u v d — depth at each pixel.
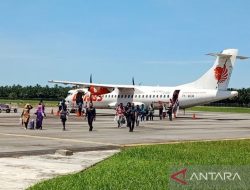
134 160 17.20
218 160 17.28
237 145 23.59
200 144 23.91
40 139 25.84
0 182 12.62
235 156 18.70
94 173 14.04
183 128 38.69
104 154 19.38
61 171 14.59
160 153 19.45
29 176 13.59
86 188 11.83
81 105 61.62
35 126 36.78
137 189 11.79
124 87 63.69
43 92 190.88
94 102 66.50
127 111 34.00
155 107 62.34
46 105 121.44
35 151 19.66
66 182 12.51
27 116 34.78
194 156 18.52
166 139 27.34
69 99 68.25
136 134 31.16
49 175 13.80
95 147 21.84
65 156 18.45
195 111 101.56
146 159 17.55
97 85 65.06
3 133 30.14
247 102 158.62
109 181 12.73
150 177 13.33
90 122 33.88
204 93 59.78
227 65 59.22
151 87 63.56
